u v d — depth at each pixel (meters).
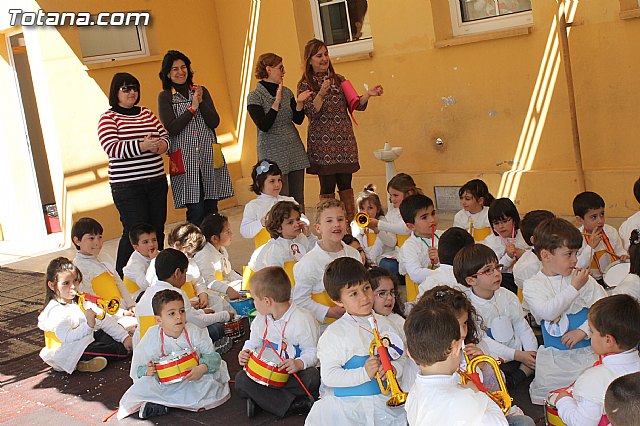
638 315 2.74
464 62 7.01
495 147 7.01
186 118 6.17
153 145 5.90
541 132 6.66
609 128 6.29
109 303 4.54
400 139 7.65
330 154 6.28
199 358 3.94
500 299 3.71
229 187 6.54
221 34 9.03
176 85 6.28
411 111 7.49
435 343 2.45
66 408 4.19
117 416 3.98
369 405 3.19
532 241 4.14
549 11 6.39
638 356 2.79
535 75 6.60
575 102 6.40
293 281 4.65
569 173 6.46
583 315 3.57
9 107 8.91
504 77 6.79
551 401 3.06
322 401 3.33
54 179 8.20
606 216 6.32
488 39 6.77
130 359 4.79
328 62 6.25
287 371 3.66
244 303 4.96
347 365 3.25
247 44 8.76
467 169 7.23
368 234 5.46
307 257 4.14
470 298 3.69
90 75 8.12
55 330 4.63
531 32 6.53
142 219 6.03
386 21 7.45
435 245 4.65
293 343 3.73
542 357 3.60
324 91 6.07
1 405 4.34
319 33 8.15
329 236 4.13
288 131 6.19
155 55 8.57
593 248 4.41
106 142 5.93
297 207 4.73
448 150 7.32
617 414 2.11
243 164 9.24
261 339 3.78
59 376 4.68
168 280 4.44
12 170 8.98
